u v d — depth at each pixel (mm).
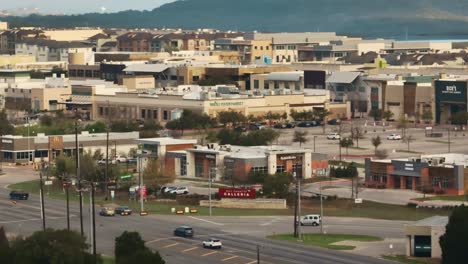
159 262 142500
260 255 169125
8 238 171875
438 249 167875
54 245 146625
